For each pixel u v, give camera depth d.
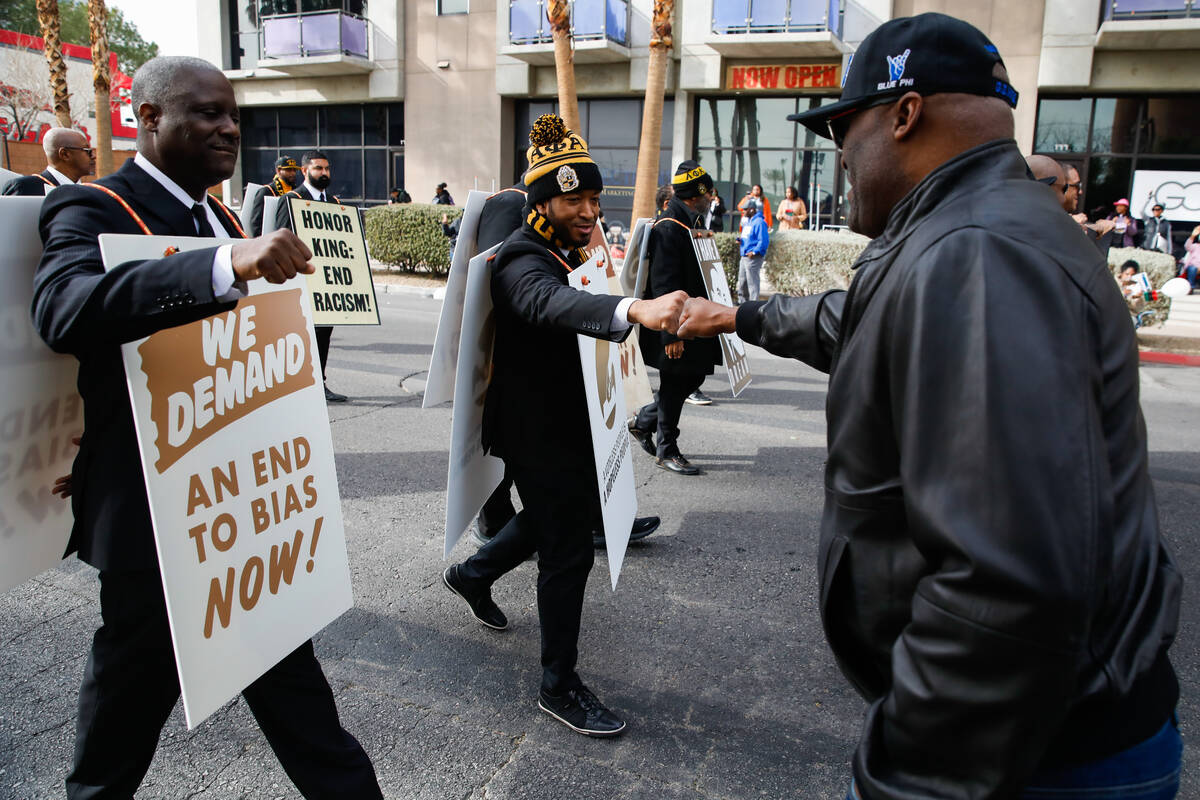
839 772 2.53
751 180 18.45
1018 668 0.92
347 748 2.01
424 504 4.62
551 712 2.72
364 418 6.37
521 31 18.62
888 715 1.06
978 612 0.93
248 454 1.86
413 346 9.40
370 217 16.05
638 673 3.04
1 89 25.12
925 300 1.02
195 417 1.72
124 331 1.50
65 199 1.70
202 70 1.82
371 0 20.52
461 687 2.92
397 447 5.65
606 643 3.25
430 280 15.80
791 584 3.78
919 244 1.08
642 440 5.58
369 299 6.44
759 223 12.07
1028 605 0.90
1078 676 0.96
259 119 23.11
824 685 2.99
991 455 0.93
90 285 1.49
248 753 2.54
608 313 2.07
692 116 18.38
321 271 6.12
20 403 1.80
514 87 19.52
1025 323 0.96
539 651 3.17
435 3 20.06
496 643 3.22
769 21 16.48
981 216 1.06
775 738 2.69
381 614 3.42
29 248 1.77
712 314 1.76
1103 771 1.08
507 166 20.53
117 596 1.77
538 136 2.56
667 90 18.31
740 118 18.27
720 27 16.88
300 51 20.45
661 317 1.90
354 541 4.12
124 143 28.19
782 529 4.41
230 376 1.81
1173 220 15.98
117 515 1.71
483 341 2.68
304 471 2.04
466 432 2.72
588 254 2.95
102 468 1.72
